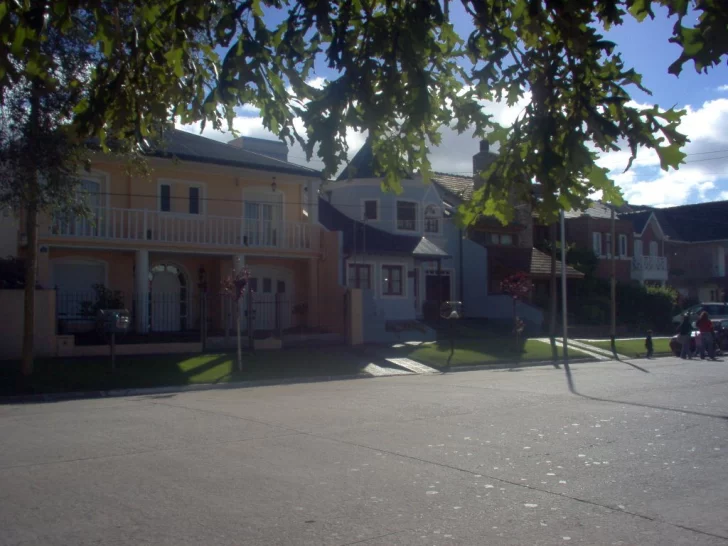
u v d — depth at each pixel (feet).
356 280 103.86
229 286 74.43
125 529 20.59
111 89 17.33
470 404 46.93
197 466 28.45
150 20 17.87
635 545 19.33
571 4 14.03
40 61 16.85
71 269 85.46
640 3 13.67
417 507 22.76
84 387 59.21
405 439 34.17
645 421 39.55
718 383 61.05
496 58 15.88
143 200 86.69
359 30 16.05
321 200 118.73
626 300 143.33
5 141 55.06
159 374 65.57
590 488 25.22
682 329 98.27
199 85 19.25
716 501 23.72
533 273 129.80
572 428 37.19
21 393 56.39
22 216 78.02
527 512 22.30
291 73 16.30
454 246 131.95
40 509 22.56
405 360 83.10
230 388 63.16
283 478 26.48
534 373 73.77
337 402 48.70
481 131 17.58
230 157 93.56
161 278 92.84
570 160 14.28
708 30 12.37
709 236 187.21
